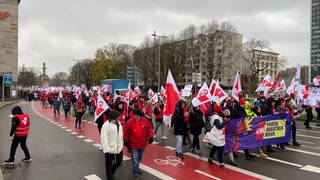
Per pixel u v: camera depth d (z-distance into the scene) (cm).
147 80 6844
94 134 1421
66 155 980
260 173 782
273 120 1017
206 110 1085
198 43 6419
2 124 1836
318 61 8631
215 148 870
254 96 5291
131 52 7919
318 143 1204
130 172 780
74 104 2239
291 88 1872
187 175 759
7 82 4622
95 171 797
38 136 1359
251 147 945
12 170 806
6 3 5822
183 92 1509
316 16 8706
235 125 895
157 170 802
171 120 992
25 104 4228
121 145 678
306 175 768
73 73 10569
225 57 6309
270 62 8412
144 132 724
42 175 762
